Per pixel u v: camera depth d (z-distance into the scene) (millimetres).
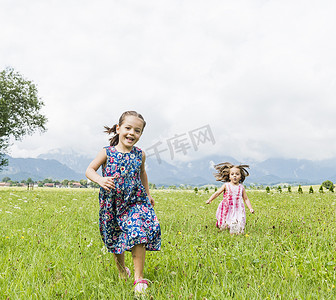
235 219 7047
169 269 3809
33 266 3896
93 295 3117
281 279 3402
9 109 37906
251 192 23328
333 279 3455
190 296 2861
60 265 4051
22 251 4875
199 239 5625
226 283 3262
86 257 4480
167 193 23750
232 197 7254
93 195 20828
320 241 5219
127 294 3002
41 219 8391
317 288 3125
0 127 37219
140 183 3621
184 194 22156
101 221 3621
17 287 3242
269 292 3043
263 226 7305
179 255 4320
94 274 3607
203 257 4262
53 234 6238
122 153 3594
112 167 3537
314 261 3967
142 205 3549
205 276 3598
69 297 3002
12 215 9164
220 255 4297
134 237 3260
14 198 15961
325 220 7586
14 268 3912
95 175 3414
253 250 4793
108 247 3572
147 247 3434
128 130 3561
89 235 6246
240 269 3799
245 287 3156
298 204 13102
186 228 7344
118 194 3467
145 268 3863
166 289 3178
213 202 14867
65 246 5117
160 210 11273
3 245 5273
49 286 3197
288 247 4828
